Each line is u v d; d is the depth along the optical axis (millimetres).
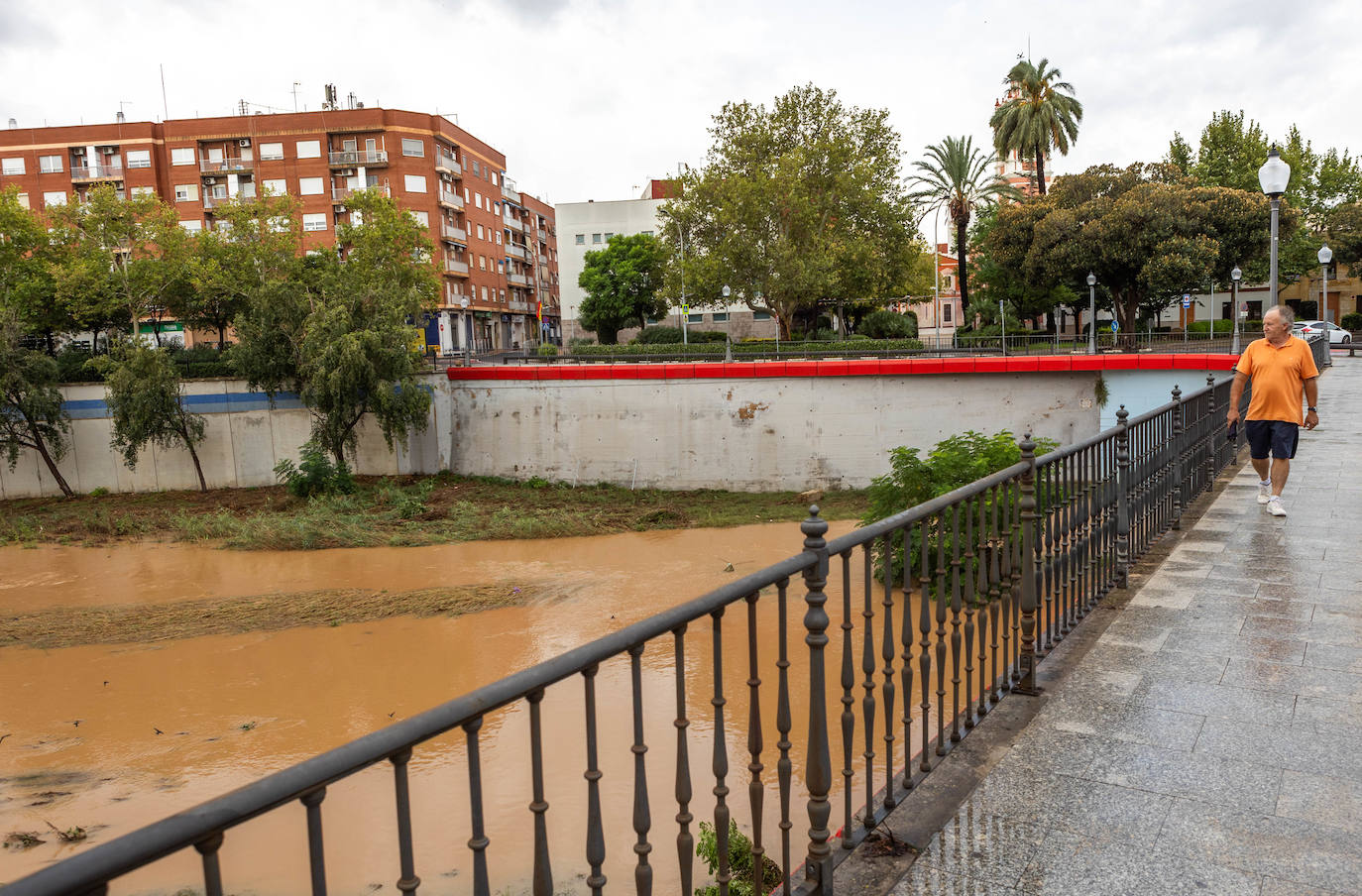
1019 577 4484
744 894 6551
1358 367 28500
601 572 20578
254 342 30547
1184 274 37094
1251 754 3609
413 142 58219
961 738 3871
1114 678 4445
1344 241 47750
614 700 11531
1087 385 26641
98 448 32781
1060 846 3031
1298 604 5426
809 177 44406
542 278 85375
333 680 13719
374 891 7434
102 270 38875
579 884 7406
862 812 3350
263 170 57375
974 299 57312
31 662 15234
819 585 2807
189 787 10305
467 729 1748
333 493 30125
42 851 8969
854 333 51281
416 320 44188
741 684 11547
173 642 16047
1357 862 2863
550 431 32375
